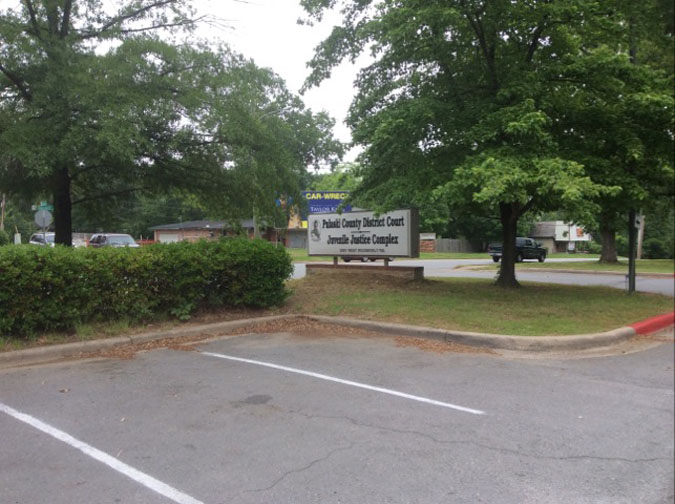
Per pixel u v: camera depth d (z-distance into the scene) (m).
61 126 10.07
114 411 4.89
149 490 3.42
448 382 5.95
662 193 12.80
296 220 57.75
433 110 10.52
